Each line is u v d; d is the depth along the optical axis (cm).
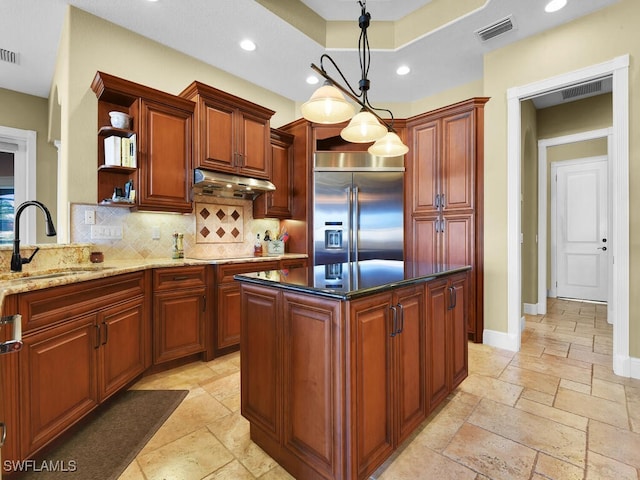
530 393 218
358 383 129
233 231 365
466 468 149
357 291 127
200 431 179
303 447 141
